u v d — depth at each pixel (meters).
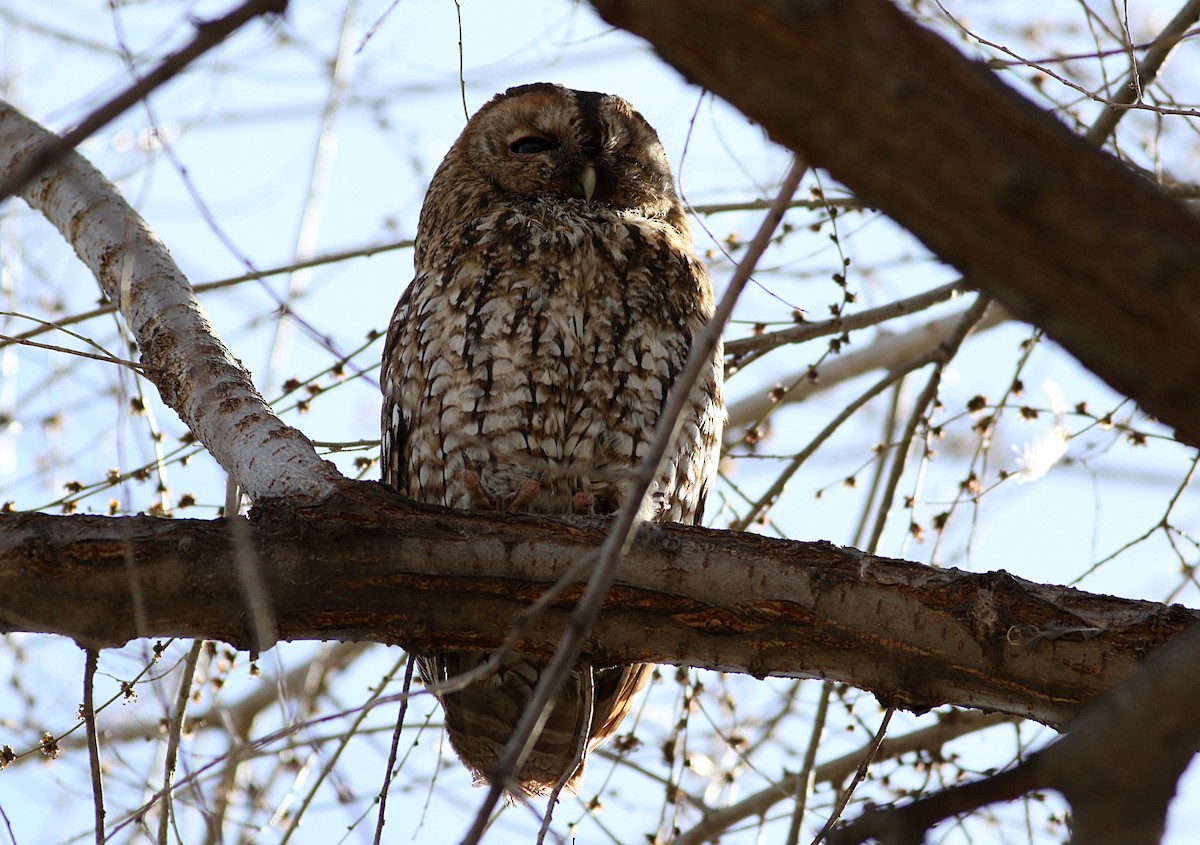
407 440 10.38
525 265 10.09
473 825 4.67
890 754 10.02
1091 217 3.69
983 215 3.76
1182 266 3.66
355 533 6.80
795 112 3.84
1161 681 3.93
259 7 4.11
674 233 11.20
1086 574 9.53
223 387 7.93
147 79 4.05
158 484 9.48
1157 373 3.78
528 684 9.38
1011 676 6.78
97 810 5.98
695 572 6.95
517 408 9.88
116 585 6.49
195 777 5.36
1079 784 4.07
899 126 3.73
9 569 6.38
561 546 6.93
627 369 9.98
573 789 9.88
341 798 8.62
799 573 6.93
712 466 10.46
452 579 6.88
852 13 3.75
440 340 10.02
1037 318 3.88
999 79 3.82
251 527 6.74
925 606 6.84
